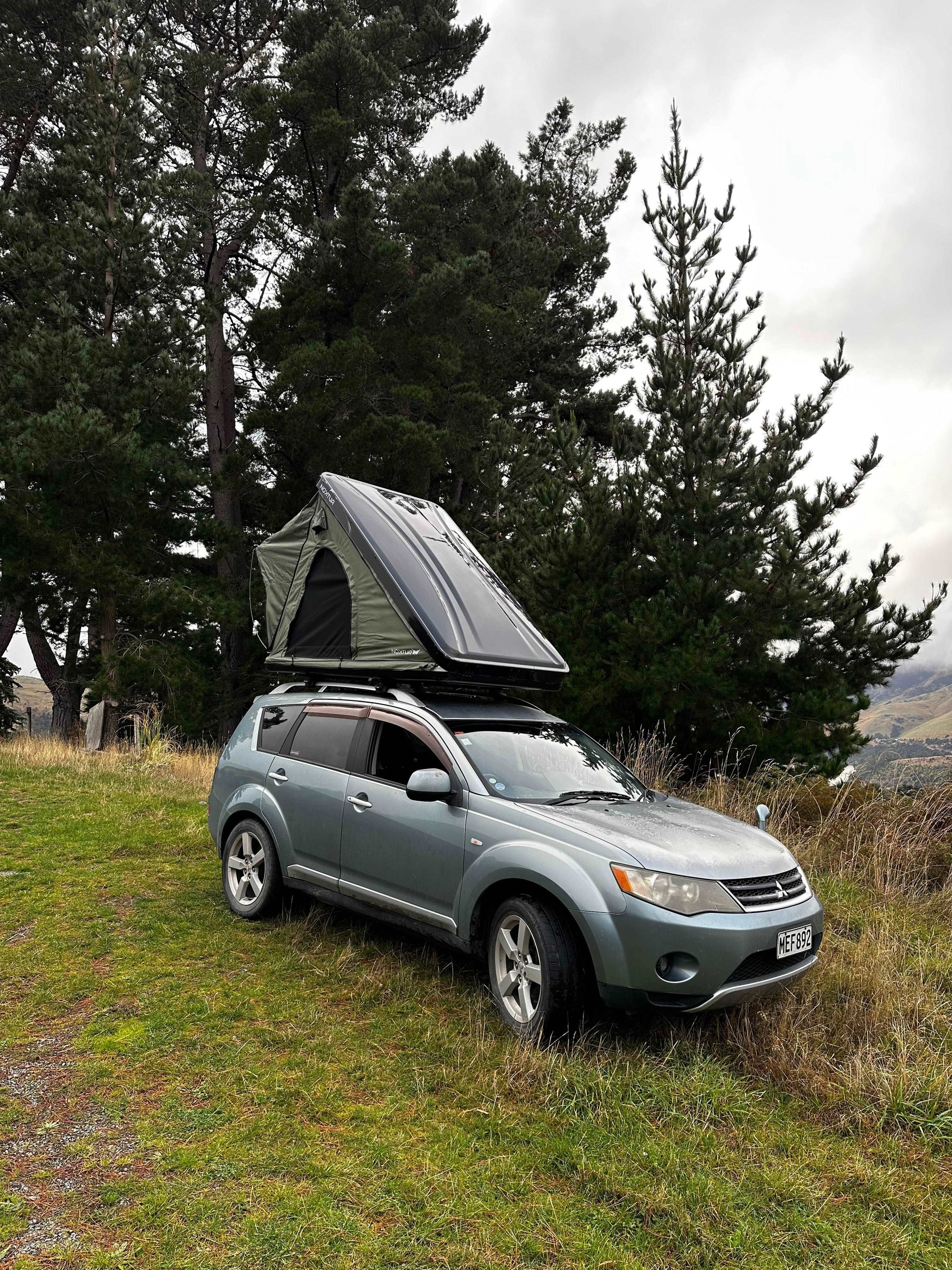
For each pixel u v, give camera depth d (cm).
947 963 569
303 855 551
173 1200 289
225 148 2534
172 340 1966
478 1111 352
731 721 977
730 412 1039
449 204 2525
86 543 1916
